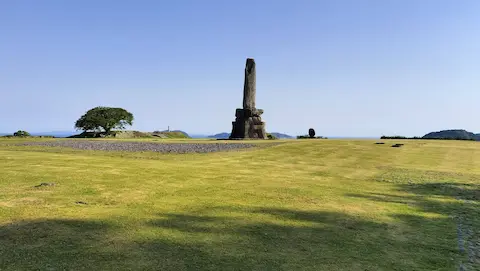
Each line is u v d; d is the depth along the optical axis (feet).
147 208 32.32
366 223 30.60
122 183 43.45
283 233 26.73
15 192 36.01
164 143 119.24
